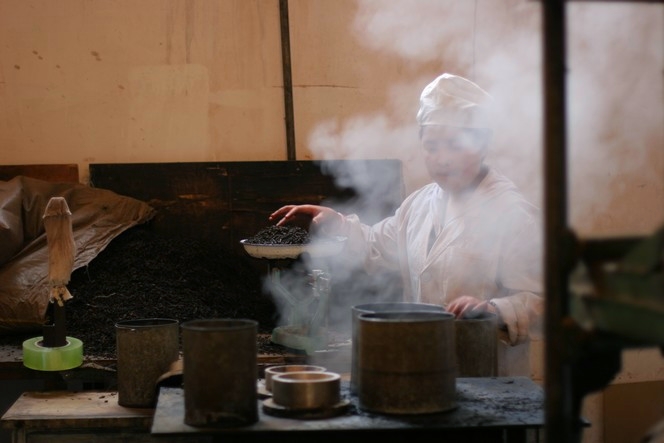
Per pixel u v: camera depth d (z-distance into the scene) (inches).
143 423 80.7
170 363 83.7
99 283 119.3
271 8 136.6
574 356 48.1
